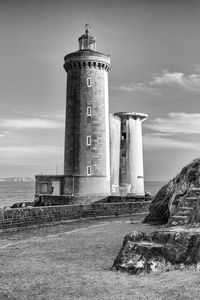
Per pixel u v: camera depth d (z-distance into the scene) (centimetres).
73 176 4819
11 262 1423
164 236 1246
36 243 1855
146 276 1083
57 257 1488
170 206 2302
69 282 1095
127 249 1239
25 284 1098
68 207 2822
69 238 1967
